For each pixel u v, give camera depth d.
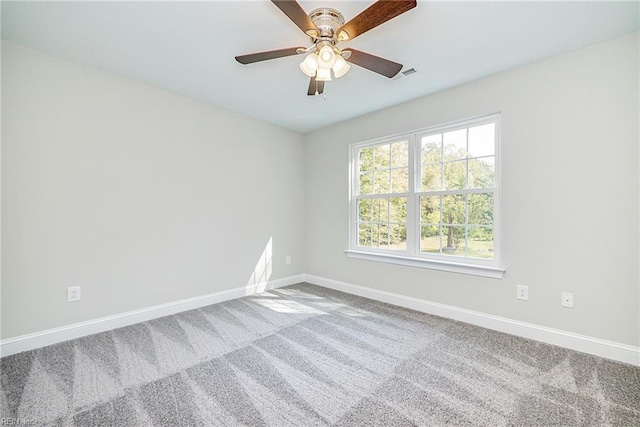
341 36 1.61
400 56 2.18
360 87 2.71
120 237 2.55
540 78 2.26
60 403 1.53
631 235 1.93
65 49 2.11
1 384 1.69
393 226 3.29
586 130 2.08
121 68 2.40
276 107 3.25
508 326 2.42
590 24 1.81
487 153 2.61
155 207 2.77
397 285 3.17
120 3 1.62
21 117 2.07
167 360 1.98
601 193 2.03
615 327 1.98
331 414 1.47
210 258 3.19
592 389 1.66
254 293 3.60
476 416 1.45
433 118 2.86
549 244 2.23
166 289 2.84
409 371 1.86
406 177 3.17
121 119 2.54
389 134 3.23
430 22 1.79
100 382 1.72
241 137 3.47
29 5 1.63
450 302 2.77
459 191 2.76
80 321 2.34
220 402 1.55
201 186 3.11
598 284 2.04
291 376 1.80
